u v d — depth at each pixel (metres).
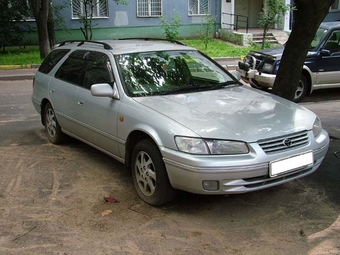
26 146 6.01
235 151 3.56
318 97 10.23
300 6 5.79
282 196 4.32
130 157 4.39
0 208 4.08
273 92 6.34
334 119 7.68
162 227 3.71
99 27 19.59
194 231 3.65
